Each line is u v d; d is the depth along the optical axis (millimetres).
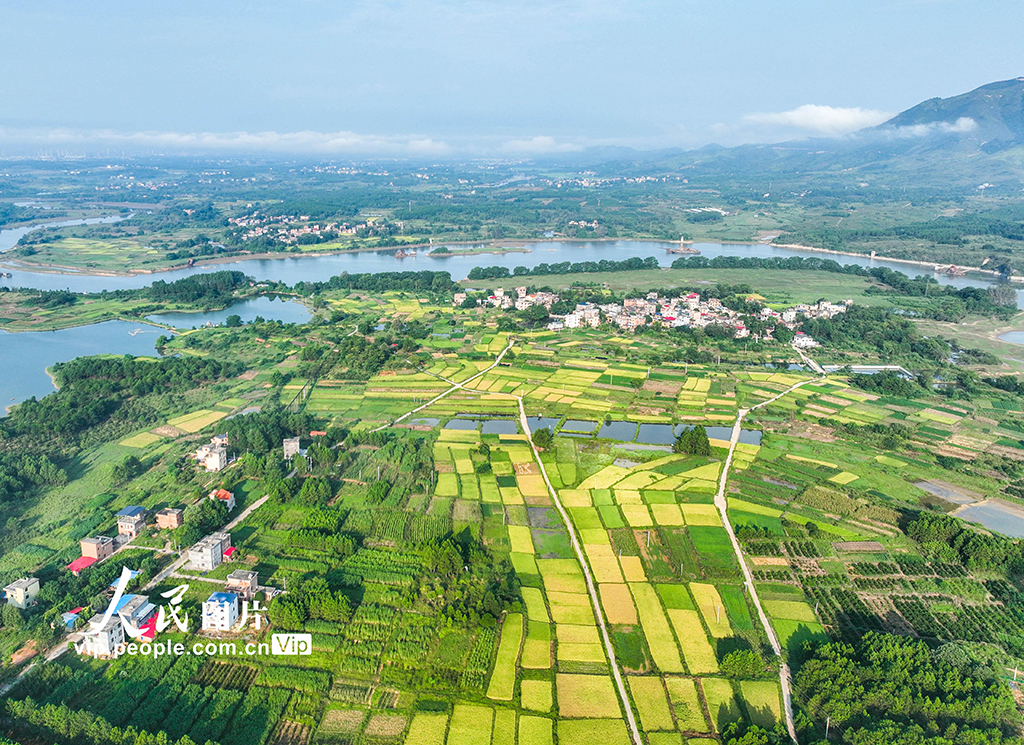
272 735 124750
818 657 142250
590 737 125875
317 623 153625
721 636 153625
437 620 155875
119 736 119500
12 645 144000
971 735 120562
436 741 124062
